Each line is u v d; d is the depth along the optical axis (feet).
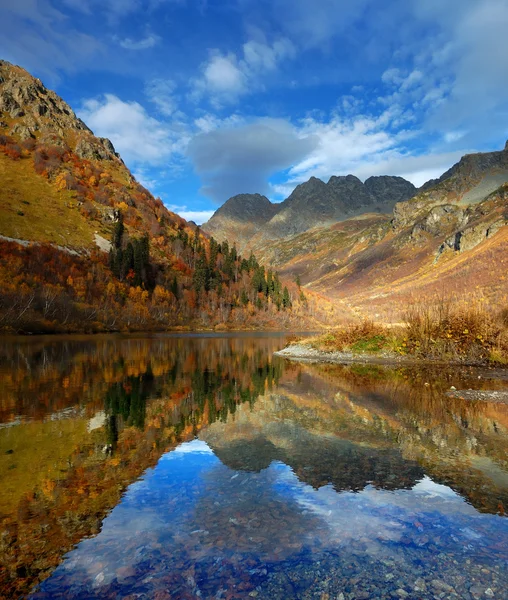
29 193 440.86
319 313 501.97
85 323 264.72
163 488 24.91
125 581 15.58
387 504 22.84
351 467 28.94
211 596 14.74
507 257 483.10
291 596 14.74
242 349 160.04
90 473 27.30
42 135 605.73
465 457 31.07
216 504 22.63
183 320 374.63
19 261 282.36
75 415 44.34
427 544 18.51
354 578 15.87
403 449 32.96
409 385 66.08
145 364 99.81
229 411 47.19
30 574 15.96
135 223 516.32
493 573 16.21
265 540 18.79
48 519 20.58
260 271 545.03
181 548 17.99
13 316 214.48
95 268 349.20
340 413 46.21
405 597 14.70
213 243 565.94
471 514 21.61
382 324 132.05
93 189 535.60
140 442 34.78
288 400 53.83
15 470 27.55
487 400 53.42
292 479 26.58
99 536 18.98
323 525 20.30
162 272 433.89
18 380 70.33
